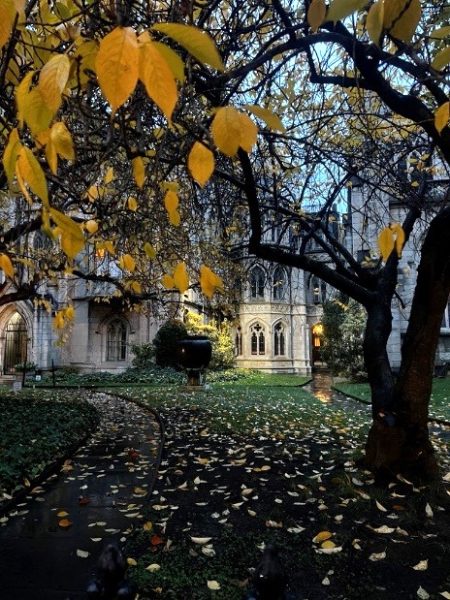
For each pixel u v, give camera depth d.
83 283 23.88
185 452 6.88
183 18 2.25
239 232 8.05
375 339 5.94
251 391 16.36
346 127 6.67
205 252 8.09
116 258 5.48
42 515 4.39
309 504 4.56
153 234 6.59
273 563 1.98
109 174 3.23
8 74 1.89
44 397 14.03
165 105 0.80
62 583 3.14
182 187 5.86
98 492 5.08
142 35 0.82
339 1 1.26
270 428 8.70
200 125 1.78
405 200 6.53
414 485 4.95
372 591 3.00
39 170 0.99
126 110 2.60
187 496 4.84
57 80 0.91
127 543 3.71
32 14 2.19
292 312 31.66
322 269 6.07
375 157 6.42
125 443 7.69
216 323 25.86
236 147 0.96
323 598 2.92
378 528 3.98
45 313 23.44
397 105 3.59
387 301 6.24
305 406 12.02
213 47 0.83
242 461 6.17
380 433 5.34
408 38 1.43
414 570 3.27
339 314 22.62
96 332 25.08
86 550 3.63
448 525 4.05
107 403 13.10
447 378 18.00
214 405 12.10
